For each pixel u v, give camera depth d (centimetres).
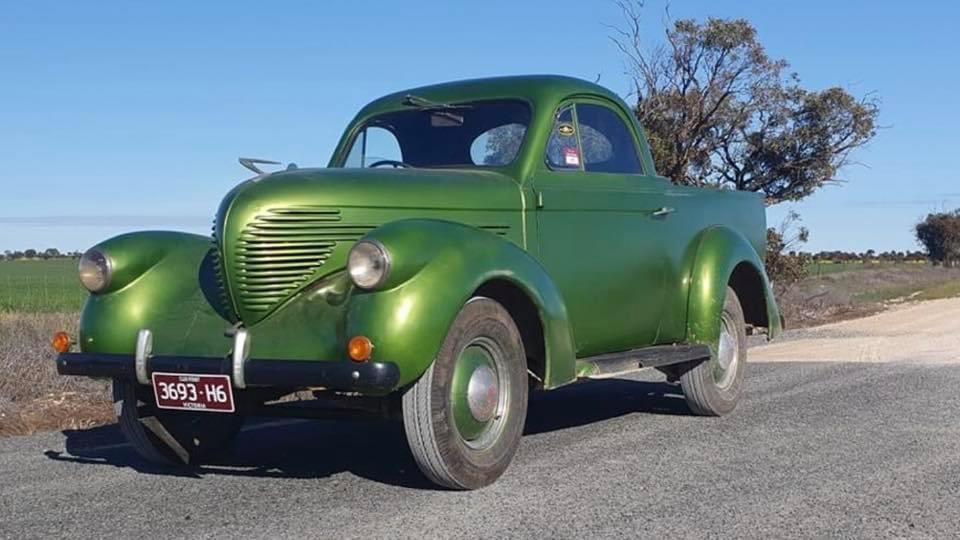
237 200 523
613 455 614
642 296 688
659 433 690
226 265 520
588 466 583
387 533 454
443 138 662
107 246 568
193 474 588
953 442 646
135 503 519
